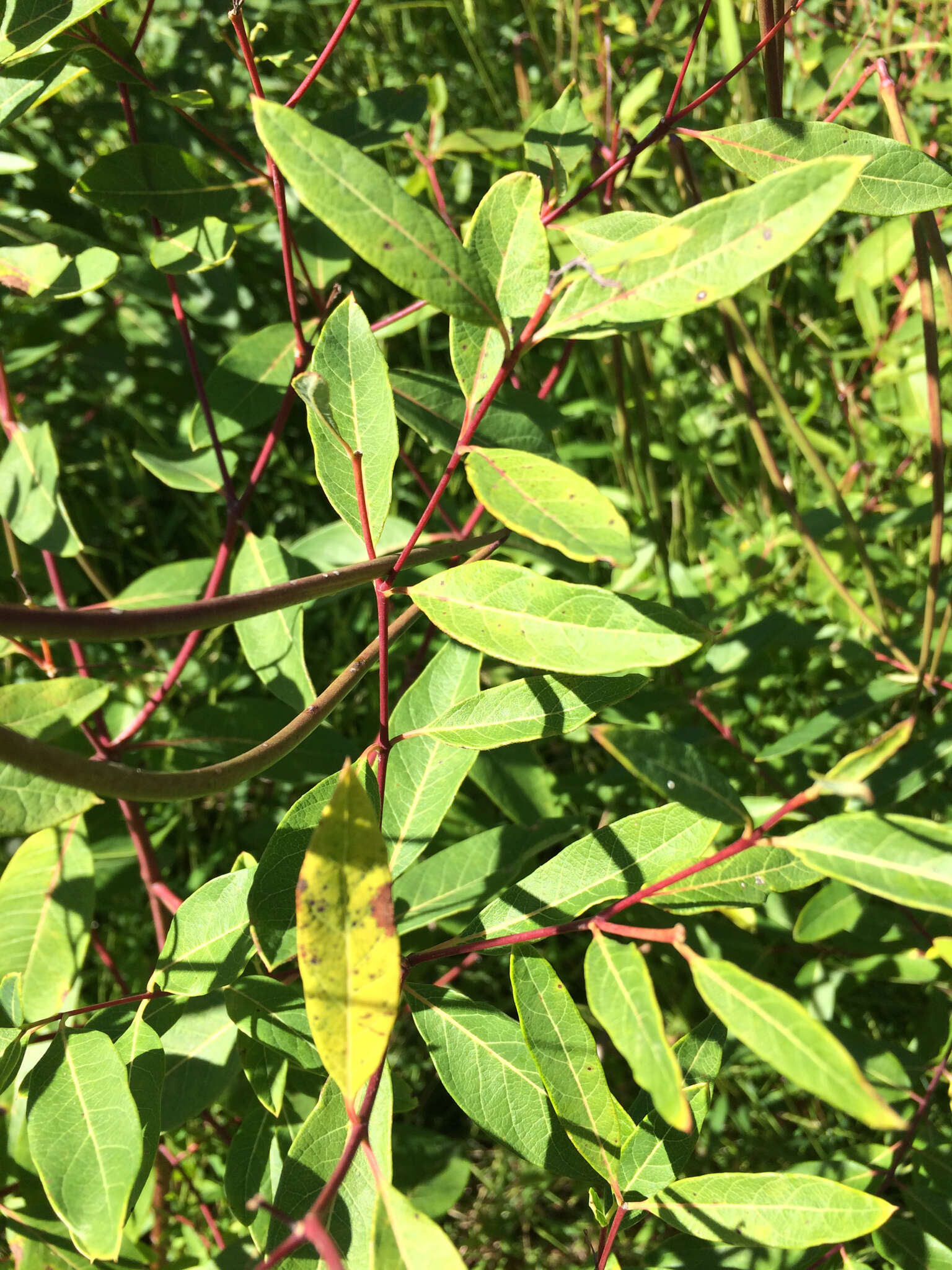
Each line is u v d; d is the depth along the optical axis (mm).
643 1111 407
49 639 258
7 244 581
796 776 604
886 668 592
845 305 856
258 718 569
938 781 649
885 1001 629
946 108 771
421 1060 670
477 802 682
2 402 530
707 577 712
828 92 622
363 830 279
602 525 282
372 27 970
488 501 296
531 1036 363
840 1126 599
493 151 717
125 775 266
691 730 609
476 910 554
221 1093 437
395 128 573
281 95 759
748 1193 347
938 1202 438
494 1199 620
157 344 774
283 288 834
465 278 296
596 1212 361
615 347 589
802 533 561
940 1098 499
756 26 653
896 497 697
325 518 882
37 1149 345
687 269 292
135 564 890
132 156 494
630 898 325
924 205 384
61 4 411
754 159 398
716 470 804
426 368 849
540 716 364
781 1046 272
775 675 727
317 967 283
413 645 708
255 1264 422
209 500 886
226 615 287
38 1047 457
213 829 752
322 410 325
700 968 287
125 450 854
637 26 817
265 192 659
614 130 522
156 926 565
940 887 289
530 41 901
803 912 509
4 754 244
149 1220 569
